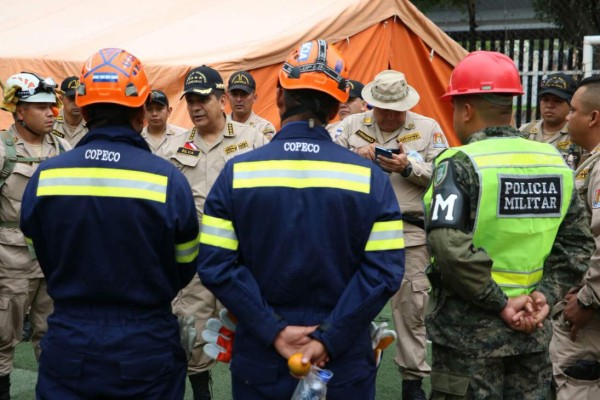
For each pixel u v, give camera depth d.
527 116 12.06
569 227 2.96
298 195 2.54
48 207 2.70
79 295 2.71
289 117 2.67
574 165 5.70
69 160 2.73
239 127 5.03
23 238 4.69
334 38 9.30
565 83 5.80
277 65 9.00
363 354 2.64
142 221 2.68
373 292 2.51
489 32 16.05
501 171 2.83
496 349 2.85
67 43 10.38
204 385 4.76
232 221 2.58
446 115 10.09
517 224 2.84
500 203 2.82
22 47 10.33
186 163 4.89
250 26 10.08
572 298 3.55
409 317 4.82
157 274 2.74
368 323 2.54
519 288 2.87
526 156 2.89
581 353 3.71
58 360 2.69
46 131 4.79
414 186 4.87
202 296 4.69
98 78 2.73
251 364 2.59
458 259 2.69
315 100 2.64
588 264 2.95
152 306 2.76
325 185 2.54
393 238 2.58
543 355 2.95
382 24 9.55
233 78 6.95
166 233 2.72
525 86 12.05
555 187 2.91
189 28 10.38
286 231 2.52
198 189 4.89
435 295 2.97
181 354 2.89
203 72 4.91
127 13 11.77
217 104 4.93
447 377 2.90
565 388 3.77
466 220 2.82
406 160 4.70
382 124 5.06
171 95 8.62
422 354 4.84
